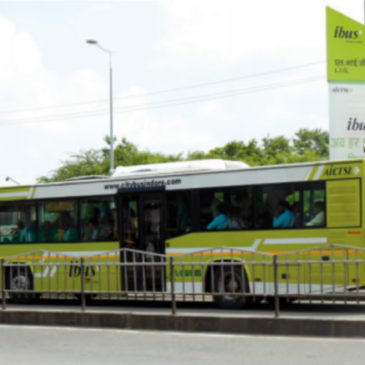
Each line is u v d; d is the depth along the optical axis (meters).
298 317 10.72
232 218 14.59
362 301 14.99
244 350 9.68
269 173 14.27
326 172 13.59
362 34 19.06
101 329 12.14
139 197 15.95
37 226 17.52
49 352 10.15
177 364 8.93
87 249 16.58
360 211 13.13
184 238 15.16
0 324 13.31
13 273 14.55
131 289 13.30
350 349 9.45
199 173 15.16
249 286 13.01
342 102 19.03
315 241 13.52
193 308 14.42
